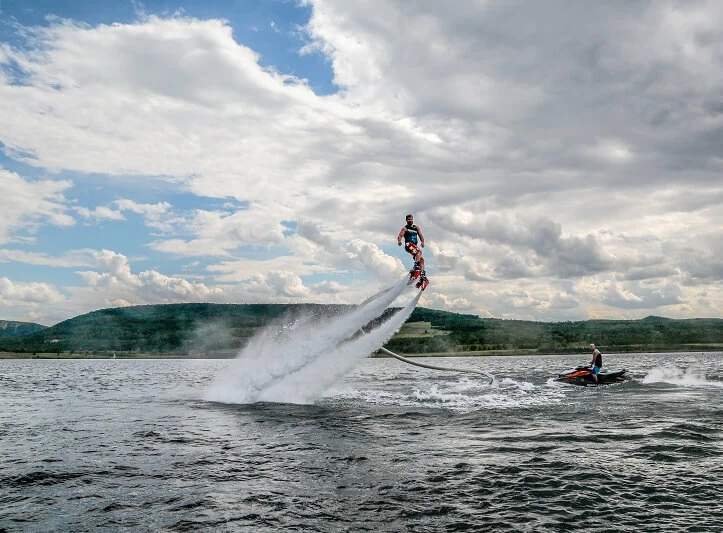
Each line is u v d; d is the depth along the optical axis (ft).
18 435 63.26
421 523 33.04
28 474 44.57
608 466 46.62
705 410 81.76
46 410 88.69
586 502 36.91
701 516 34.04
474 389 122.11
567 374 139.54
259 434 63.26
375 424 70.59
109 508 35.94
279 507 36.01
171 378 190.60
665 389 118.11
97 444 57.41
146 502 37.17
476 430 65.72
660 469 45.60
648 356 456.45
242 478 43.42
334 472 45.21
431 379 163.12
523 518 33.86
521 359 456.04
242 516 34.27
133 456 51.42
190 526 32.50
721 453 51.52
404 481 42.37
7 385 155.94
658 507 35.83
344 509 35.68
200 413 82.23
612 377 139.13
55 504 36.81
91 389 136.87
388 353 111.96
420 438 60.49
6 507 36.22
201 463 48.52
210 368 309.63
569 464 47.39
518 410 83.97
